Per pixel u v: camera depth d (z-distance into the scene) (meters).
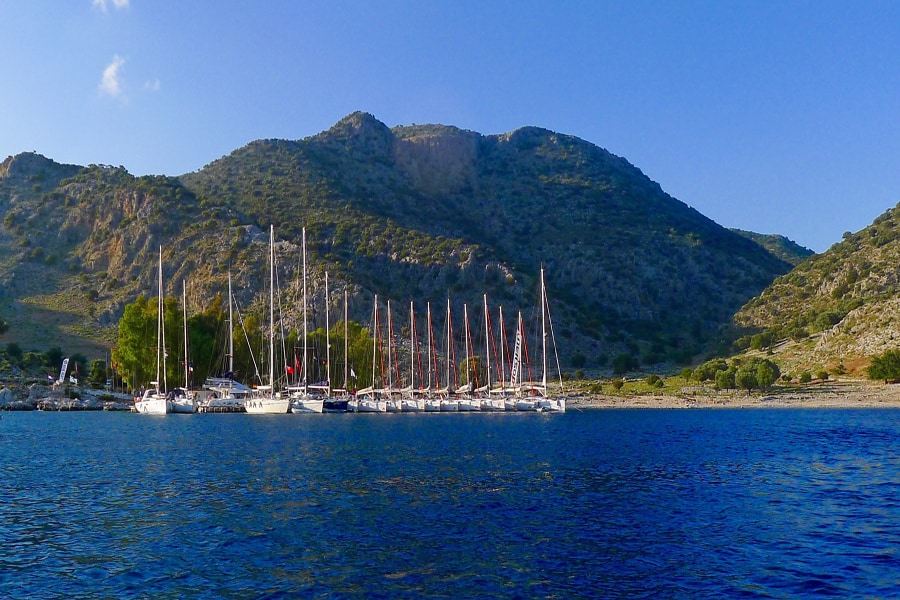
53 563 25.97
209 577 24.44
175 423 92.69
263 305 181.62
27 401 123.56
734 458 55.91
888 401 133.62
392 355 162.50
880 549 28.12
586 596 22.83
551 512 34.50
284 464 50.41
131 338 124.56
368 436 74.00
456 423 97.62
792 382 158.38
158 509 34.66
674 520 33.00
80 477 44.47
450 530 30.77
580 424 96.62
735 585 23.91
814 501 37.69
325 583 23.86
